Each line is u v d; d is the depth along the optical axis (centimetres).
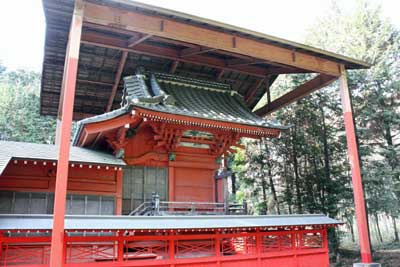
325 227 1534
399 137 2347
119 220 1115
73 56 1017
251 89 2219
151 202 1428
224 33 1301
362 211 1411
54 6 1255
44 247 1138
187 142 1652
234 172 2681
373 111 2166
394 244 2291
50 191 1310
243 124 1580
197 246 1300
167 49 1759
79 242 1101
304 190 2353
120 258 1102
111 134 1459
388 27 2253
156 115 1393
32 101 3503
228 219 1319
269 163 2456
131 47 1645
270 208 2497
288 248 1438
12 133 3269
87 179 1391
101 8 1095
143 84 1670
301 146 2369
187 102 1686
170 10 1153
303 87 1816
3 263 1005
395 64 2192
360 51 2192
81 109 2098
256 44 1371
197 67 1992
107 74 1861
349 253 2222
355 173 1453
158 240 1223
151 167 1603
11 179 1262
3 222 988
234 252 1440
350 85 2225
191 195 1636
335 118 2378
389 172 1978
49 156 1289
